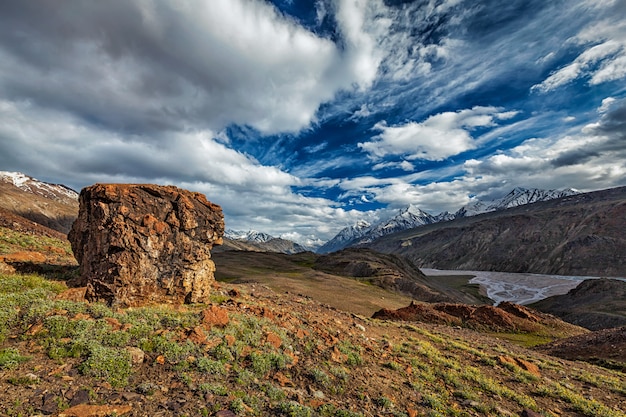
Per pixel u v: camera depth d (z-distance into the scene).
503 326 44.59
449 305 49.12
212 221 19.47
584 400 15.52
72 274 17.89
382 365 15.73
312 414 9.35
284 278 80.19
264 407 9.23
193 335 11.90
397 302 73.00
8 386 7.51
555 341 36.81
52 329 10.26
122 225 15.36
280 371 11.95
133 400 8.05
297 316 19.77
